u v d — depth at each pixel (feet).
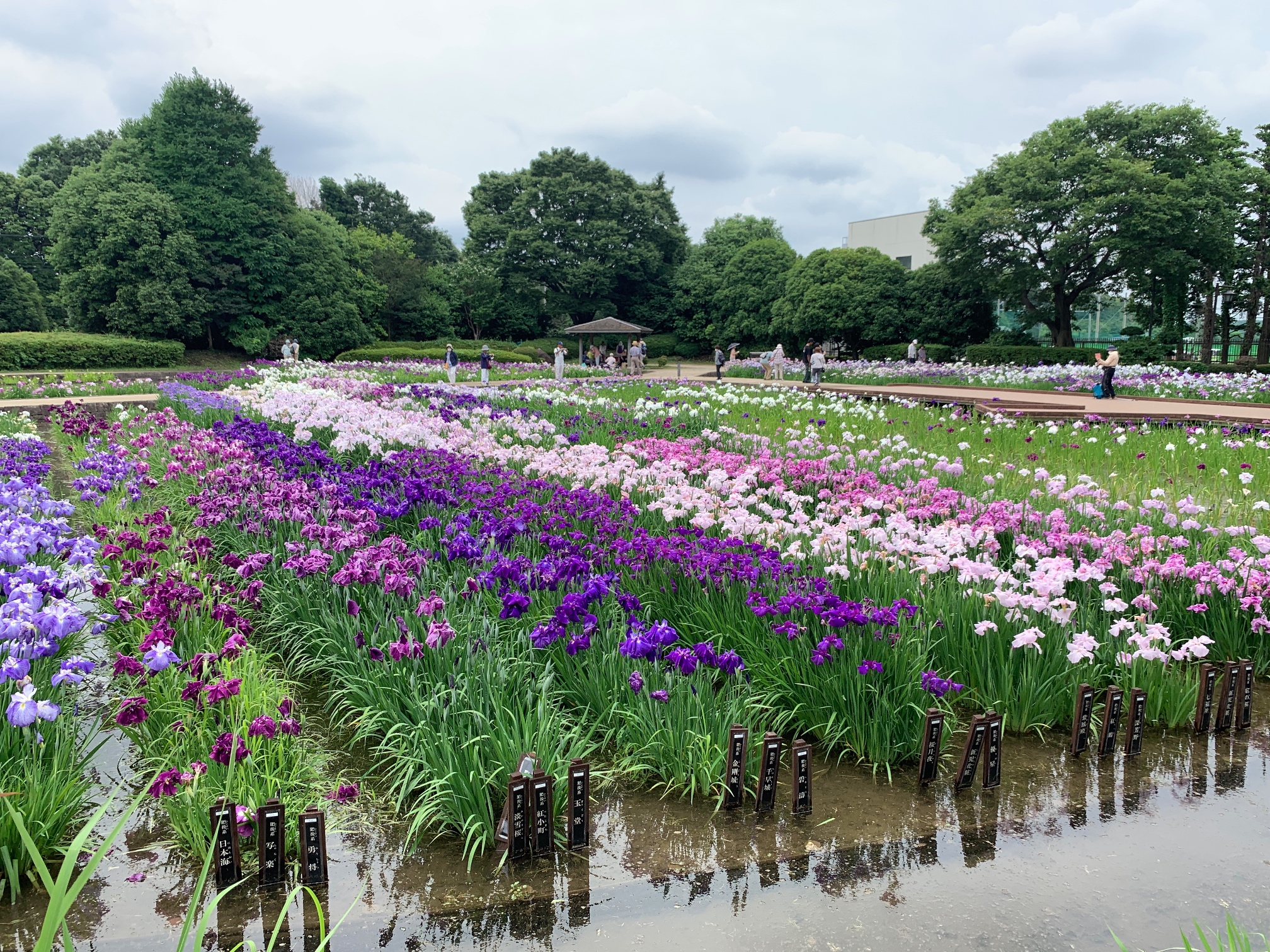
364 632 14.82
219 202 128.57
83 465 26.91
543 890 9.75
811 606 14.11
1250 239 133.28
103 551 18.95
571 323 205.87
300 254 140.97
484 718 11.66
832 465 32.78
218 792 10.62
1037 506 24.75
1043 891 9.73
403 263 175.01
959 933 8.91
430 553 18.98
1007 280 134.41
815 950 8.64
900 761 13.26
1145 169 114.01
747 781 12.29
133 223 119.34
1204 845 10.77
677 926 9.05
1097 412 52.80
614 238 190.29
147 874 9.98
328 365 114.93
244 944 8.67
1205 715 14.16
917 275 160.04
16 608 12.54
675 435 41.11
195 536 22.56
